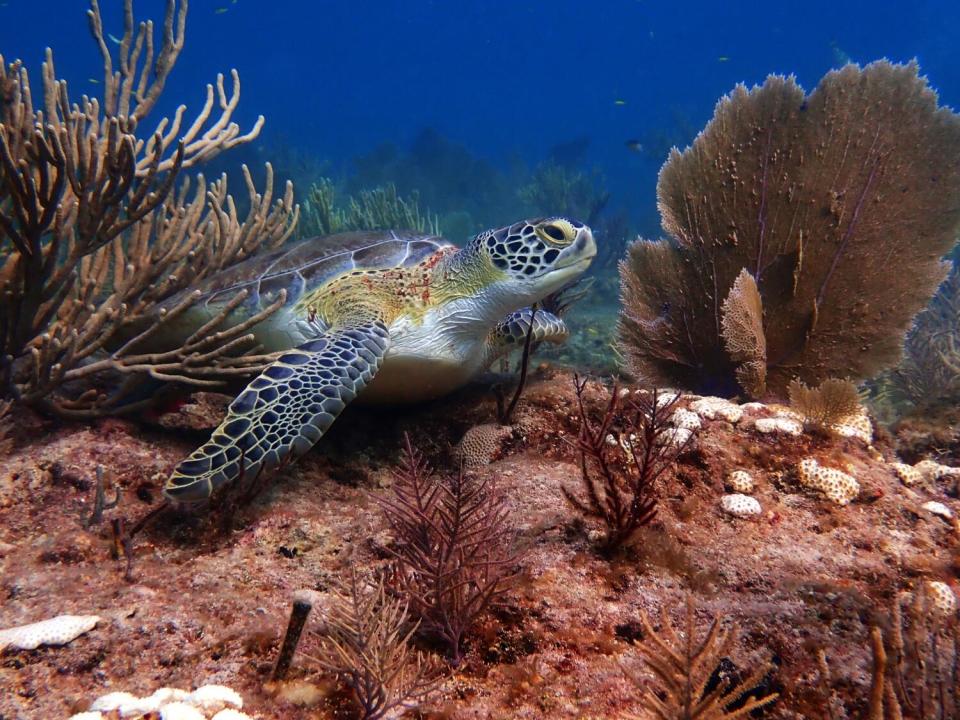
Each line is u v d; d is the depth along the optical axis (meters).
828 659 0.51
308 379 0.68
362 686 0.46
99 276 0.85
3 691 0.44
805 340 0.92
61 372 0.71
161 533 0.61
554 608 0.54
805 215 0.91
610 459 0.68
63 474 0.65
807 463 0.66
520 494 0.65
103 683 0.46
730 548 0.59
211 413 0.85
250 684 0.47
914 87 0.87
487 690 0.50
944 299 1.52
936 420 0.87
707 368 0.98
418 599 0.51
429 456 0.78
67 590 0.53
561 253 0.79
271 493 0.67
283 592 0.56
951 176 0.86
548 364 0.91
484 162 5.51
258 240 0.98
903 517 0.63
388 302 0.81
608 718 0.47
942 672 0.49
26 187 0.65
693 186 0.96
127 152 0.68
